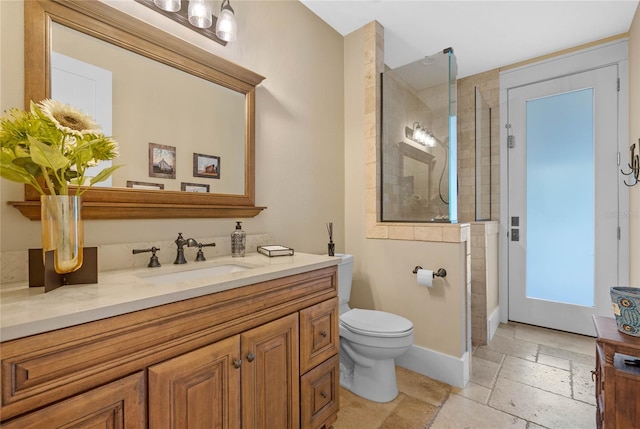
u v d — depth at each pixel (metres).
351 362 1.89
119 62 1.18
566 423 1.47
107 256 1.13
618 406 1.06
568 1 1.98
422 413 1.57
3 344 0.56
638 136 2.03
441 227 1.94
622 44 2.35
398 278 2.13
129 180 1.20
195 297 0.87
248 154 1.64
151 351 0.77
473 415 1.55
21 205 0.93
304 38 2.05
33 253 0.85
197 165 1.43
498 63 2.86
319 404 1.31
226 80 1.54
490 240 2.62
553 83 2.67
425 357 1.97
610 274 2.41
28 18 0.98
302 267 1.24
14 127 0.77
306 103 2.06
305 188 2.05
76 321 0.65
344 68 2.44
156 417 0.78
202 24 1.41
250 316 1.03
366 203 2.31
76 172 0.91
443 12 2.11
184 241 1.31
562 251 2.64
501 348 2.32
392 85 2.29
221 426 0.93
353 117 2.39
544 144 2.73
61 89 1.04
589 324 2.50
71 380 0.64
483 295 2.38
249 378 1.02
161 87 1.30
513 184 2.88
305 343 1.25
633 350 1.05
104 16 1.13
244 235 1.51
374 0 1.99
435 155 2.12
